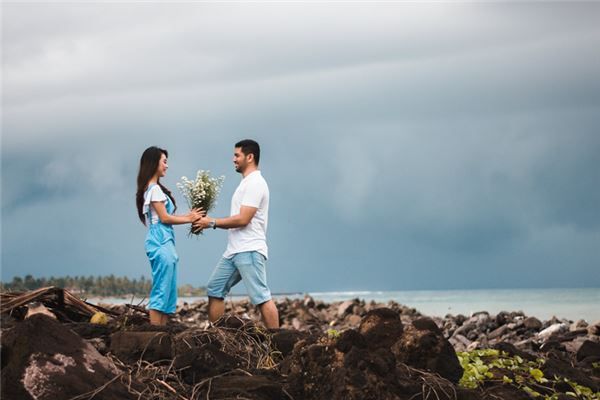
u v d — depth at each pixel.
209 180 9.41
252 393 5.68
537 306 29.17
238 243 9.41
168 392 5.71
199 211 9.30
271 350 7.13
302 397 5.70
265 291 9.42
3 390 4.95
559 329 15.21
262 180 9.49
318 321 20.80
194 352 6.23
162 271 8.16
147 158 8.38
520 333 16.25
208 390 5.69
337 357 5.66
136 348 6.56
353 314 22.42
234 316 7.52
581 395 6.93
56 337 5.30
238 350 6.95
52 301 8.00
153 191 8.30
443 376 6.21
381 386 5.46
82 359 5.30
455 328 17.80
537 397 6.71
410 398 5.57
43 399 4.94
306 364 5.75
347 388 5.41
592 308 26.62
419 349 6.21
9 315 7.64
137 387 5.49
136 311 8.69
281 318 20.53
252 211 9.33
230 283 9.62
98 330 7.31
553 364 7.40
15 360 5.06
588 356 8.90
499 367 7.06
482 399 6.15
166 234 8.31
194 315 20.56
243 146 9.58
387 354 5.72
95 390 5.13
